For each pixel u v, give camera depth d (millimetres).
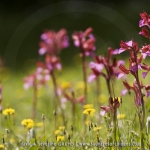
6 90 14391
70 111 9250
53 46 10945
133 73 5570
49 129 8195
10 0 31125
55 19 28562
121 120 6930
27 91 13156
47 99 11781
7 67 19938
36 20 28547
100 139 6348
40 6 30422
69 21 27938
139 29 25047
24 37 25859
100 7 29391
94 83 11852
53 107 10414
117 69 7246
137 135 5957
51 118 9086
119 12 28172
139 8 29125
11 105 12125
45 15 29062
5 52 23531
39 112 10539
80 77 14484
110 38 23859
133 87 5730
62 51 21297
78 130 7586
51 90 12336
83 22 27484
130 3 30156
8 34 26344
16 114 10414
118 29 25375
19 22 28625
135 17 27344
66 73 16234
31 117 9570
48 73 9312
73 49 21594
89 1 29438
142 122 5629
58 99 9219
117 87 11367
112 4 29922
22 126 9258
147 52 5484
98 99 9367
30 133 6352
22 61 21219
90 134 6312
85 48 8688
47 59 9328
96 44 22453
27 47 23812
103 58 7293
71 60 19672
